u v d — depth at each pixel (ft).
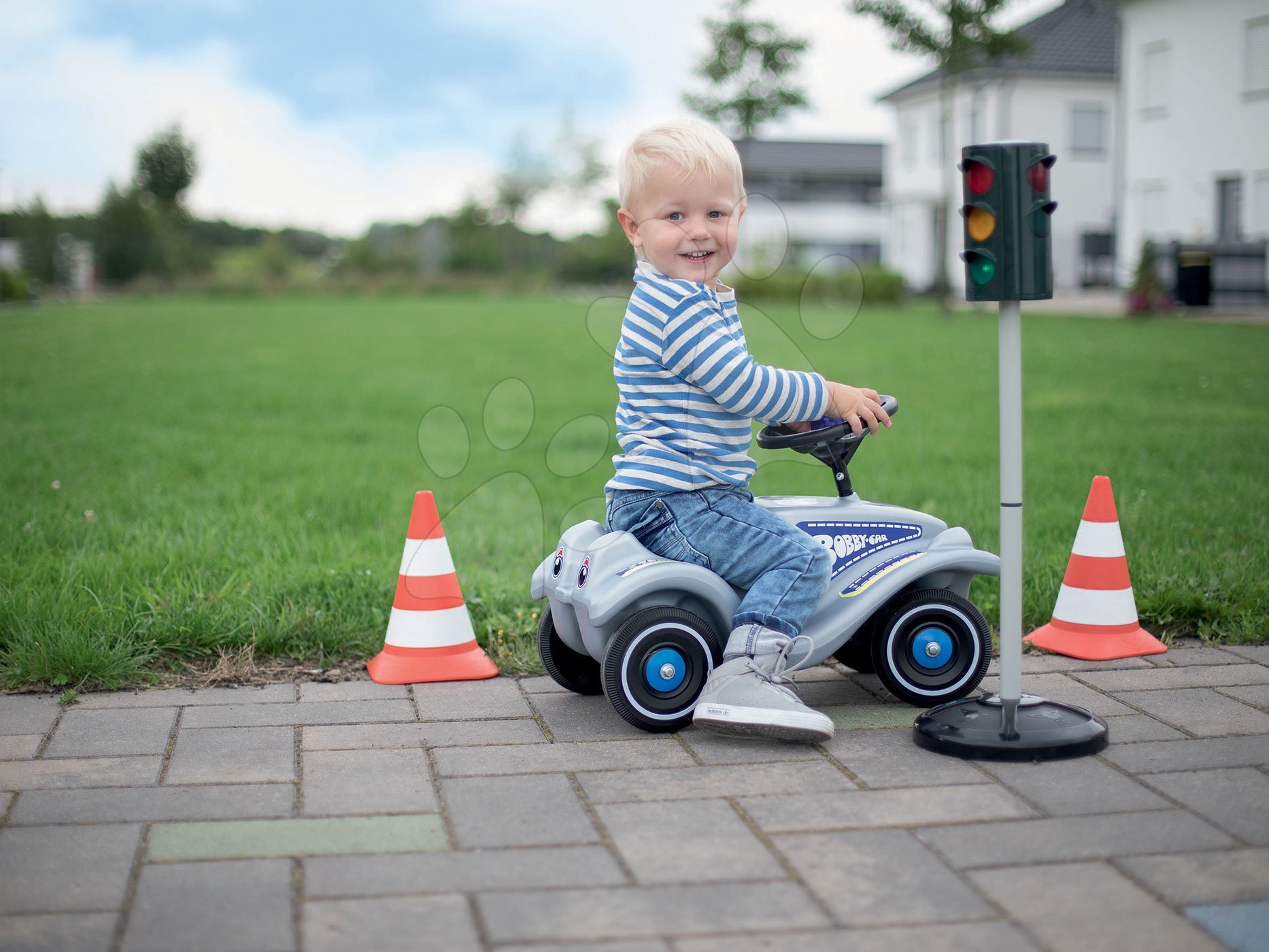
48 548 13.74
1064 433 22.75
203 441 22.88
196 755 8.55
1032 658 11.16
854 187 141.28
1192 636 11.76
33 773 8.18
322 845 7.00
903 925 5.98
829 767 8.28
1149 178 73.46
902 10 65.51
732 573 9.09
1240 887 6.38
